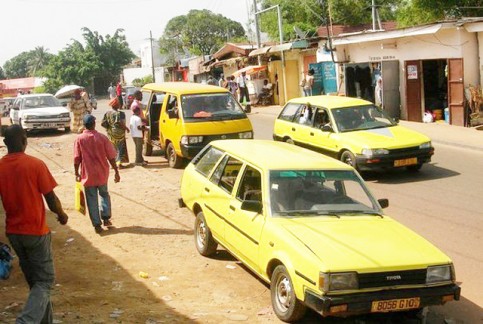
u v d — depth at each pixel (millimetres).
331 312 5324
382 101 22953
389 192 11805
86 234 9398
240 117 15102
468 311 6383
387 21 41969
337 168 7156
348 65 25688
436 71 22312
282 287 6027
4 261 5992
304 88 29047
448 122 20891
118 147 15539
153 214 10672
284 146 8141
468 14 25562
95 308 6250
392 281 5500
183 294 6812
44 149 20422
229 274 7512
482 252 8125
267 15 45844
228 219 7215
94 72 76625
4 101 39625
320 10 42719
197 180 8352
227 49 41031
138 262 7996
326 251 5633
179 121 14812
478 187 11805
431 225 9453
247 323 5918
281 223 6250
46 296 5145
